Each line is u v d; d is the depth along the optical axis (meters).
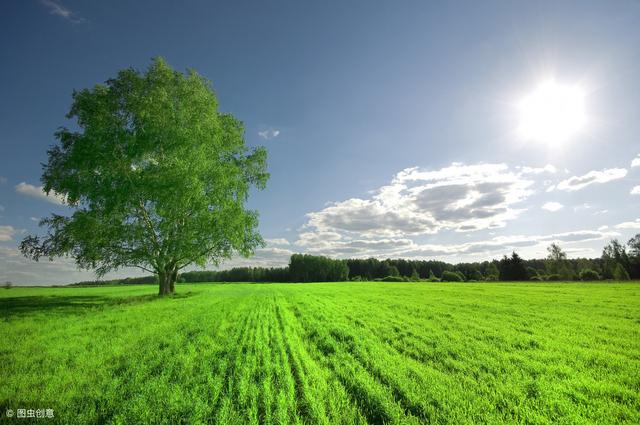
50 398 6.93
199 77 34.41
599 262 138.00
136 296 37.34
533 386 7.79
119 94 30.02
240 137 38.47
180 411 6.32
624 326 15.85
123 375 8.49
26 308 23.80
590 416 6.36
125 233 29.31
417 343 12.20
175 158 28.88
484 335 13.69
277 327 15.68
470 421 5.95
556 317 18.84
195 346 11.67
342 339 13.02
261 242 37.78
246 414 6.21
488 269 125.69
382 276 167.38
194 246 33.44
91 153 27.22
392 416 6.12
